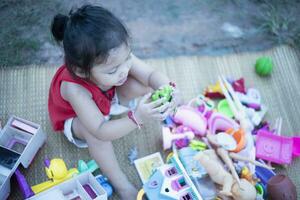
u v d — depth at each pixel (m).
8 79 1.49
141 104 1.09
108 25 0.98
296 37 1.73
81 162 1.26
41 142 1.31
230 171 1.23
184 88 1.54
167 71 1.58
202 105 1.42
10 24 1.66
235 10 1.82
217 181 1.20
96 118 1.13
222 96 1.50
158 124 1.43
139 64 1.29
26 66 1.54
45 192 1.12
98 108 1.16
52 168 1.20
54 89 1.18
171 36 1.71
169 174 1.18
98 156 1.22
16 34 1.63
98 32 0.96
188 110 1.37
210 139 1.28
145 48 1.65
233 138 1.28
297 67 1.64
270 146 1.33
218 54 1.66
